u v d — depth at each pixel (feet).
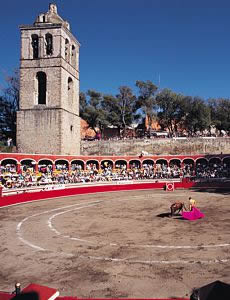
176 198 132.46
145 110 297.53
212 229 71.36
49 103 197.67
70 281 42.27
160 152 234.17
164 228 73.51
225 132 301.02
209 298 22.57
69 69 212.23
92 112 295.48
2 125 269.03
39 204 120.06
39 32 200.54
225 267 46.42
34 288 29.91
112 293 38.22
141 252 54.39
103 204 118.32
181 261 49.29
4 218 90.22
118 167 213.05
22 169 167.94
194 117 288.10
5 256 53.83
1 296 31.63
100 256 52.60
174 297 36.96
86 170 196.34
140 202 122.21
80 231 71.77
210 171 201.77
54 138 195.93
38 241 63.21
